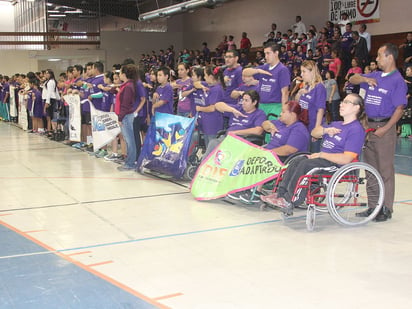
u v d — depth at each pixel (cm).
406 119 1210
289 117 534
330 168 468
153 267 375
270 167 522
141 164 750
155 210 544
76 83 1060
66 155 955
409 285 341
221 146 578
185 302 315
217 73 677
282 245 424
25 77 1633
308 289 334
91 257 398
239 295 325
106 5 2780
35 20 2828
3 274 364
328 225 486
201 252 407
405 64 1243
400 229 472
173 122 712
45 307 311
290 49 1609
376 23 1505
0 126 1598
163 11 1970
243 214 527
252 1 2105
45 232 467
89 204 573
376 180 488
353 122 475
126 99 764
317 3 1748
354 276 356
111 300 319
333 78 1210
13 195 623
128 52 2736
